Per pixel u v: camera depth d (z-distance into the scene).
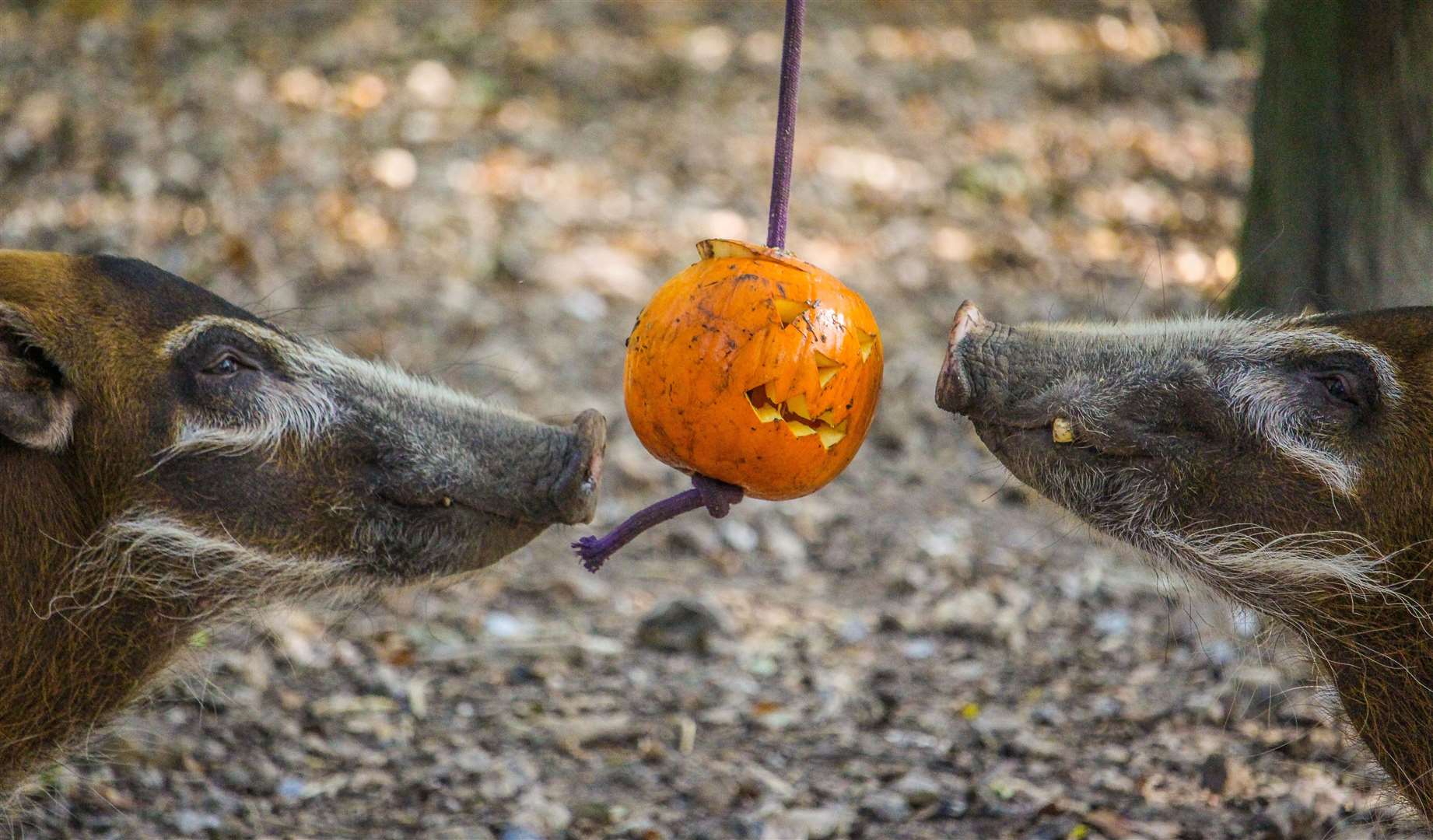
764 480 4.57
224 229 13.65
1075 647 8.23
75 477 5.07
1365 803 6.45
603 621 8.66
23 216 13.54
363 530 5.29
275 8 20.75
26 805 6.19
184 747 6.92
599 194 15.80
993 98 20.36
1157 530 5.24
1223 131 19.41
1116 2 26.39
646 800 6.67
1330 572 5.09
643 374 4.61
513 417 5.41
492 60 19.59
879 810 6.49
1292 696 7.33
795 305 4.53
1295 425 5.11
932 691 7.77
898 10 24.97
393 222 14.37
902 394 12.15
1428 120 8.09
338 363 5.38
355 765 6.95
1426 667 5.07
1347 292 8.30
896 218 16.09
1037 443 5.25
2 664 5.07
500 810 6.58
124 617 5.21
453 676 7.90
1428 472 4.97
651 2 23.59
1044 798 6.57
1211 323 5.46
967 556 9.58
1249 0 22.62
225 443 5.15
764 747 7.18
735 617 8.71
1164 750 7.02
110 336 5.08
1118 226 16.17
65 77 17.17
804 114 19.12
